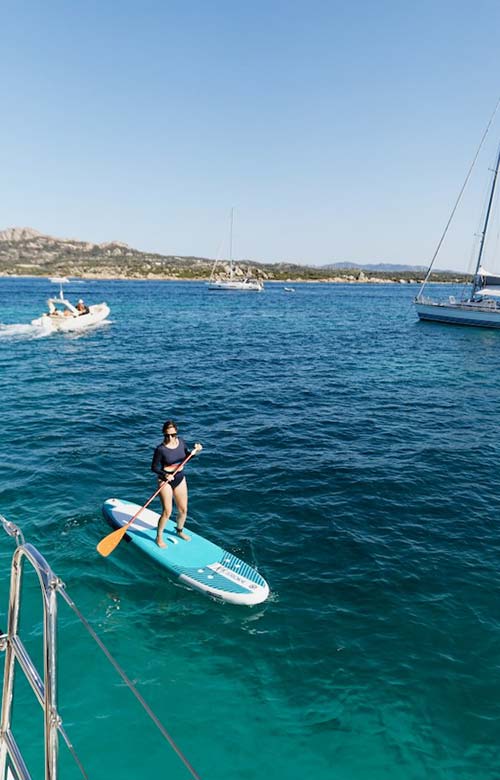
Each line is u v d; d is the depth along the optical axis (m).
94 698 5.29
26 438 13.21
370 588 7.41
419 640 6.41
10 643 2.30
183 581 7.27
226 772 4.59
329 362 26.53
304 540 8.68
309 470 11.77
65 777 4.46
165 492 7.62
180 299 81.56
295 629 6.52
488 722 5.27
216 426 15.10
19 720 4.98
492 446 13.92
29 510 9.20
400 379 22.69
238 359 26.78
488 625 6.72
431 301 48.78
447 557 8.31
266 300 85.56
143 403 17.38
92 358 25.59
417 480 11.40
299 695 5.50
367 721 5.21
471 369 25.55
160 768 4.60
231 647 6.15
